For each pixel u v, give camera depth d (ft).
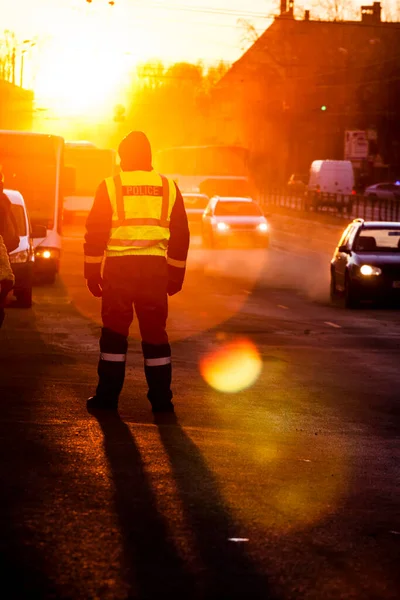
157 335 45.16
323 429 46.50
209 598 20.84
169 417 44.88
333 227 346.74
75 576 21.75
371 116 561.02
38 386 54.70
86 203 254.27
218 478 31.81
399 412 54.49
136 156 43.68
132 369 67.67
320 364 76.59
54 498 28.07
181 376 65.77
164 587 21.34
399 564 23.77
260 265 197.88
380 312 124.06
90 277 44.06
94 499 28.19
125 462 33.14
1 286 54.54
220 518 27.02
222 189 347.77
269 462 35.53
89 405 45.80
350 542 25.48
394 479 34.65
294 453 38.24
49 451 34.27
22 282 113.19
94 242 43.57
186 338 91.91
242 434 41.96
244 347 86.17
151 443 36.81
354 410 54.39
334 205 391.04
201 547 24.23
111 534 24.90
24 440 36.09
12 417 42.11
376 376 70.59
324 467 35.73
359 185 510.17
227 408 51.29
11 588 20.94
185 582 21.70
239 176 364.79
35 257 147.33
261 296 141.49
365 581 22.34
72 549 23.58
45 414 43.39
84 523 25.77
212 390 59.21
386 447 42.11
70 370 64.39
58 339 85.87
